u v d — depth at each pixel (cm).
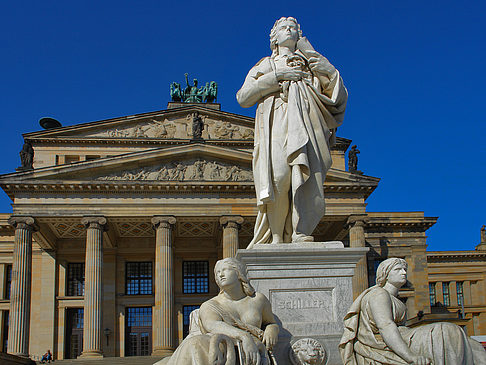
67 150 8138
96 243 6406
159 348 6156
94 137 8150
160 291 6334
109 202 6556
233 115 8212
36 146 8125
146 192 6644
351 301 685
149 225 7219
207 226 7375
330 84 805
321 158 771
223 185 6681
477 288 10031
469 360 521
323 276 689
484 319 9881
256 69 802
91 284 6253
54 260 7550
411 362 518
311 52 808
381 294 574
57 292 7500
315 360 634
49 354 6612
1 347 7650
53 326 7331
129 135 8219
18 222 6331
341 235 7344
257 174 788
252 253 680
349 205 6781
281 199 767
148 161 6731
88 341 6103
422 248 8275
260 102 805
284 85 777
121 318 7538
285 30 814
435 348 522
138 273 7806
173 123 8256
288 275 685
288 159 752
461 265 10081
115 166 6625
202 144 6794
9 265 7988
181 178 6731
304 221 760
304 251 687
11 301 6128
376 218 8238
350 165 7119
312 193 761
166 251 6469
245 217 6688
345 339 588
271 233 794
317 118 773
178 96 9850
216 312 577
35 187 6438
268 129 777
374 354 555
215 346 489
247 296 606
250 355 519
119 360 5916
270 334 577
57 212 6444
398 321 583
